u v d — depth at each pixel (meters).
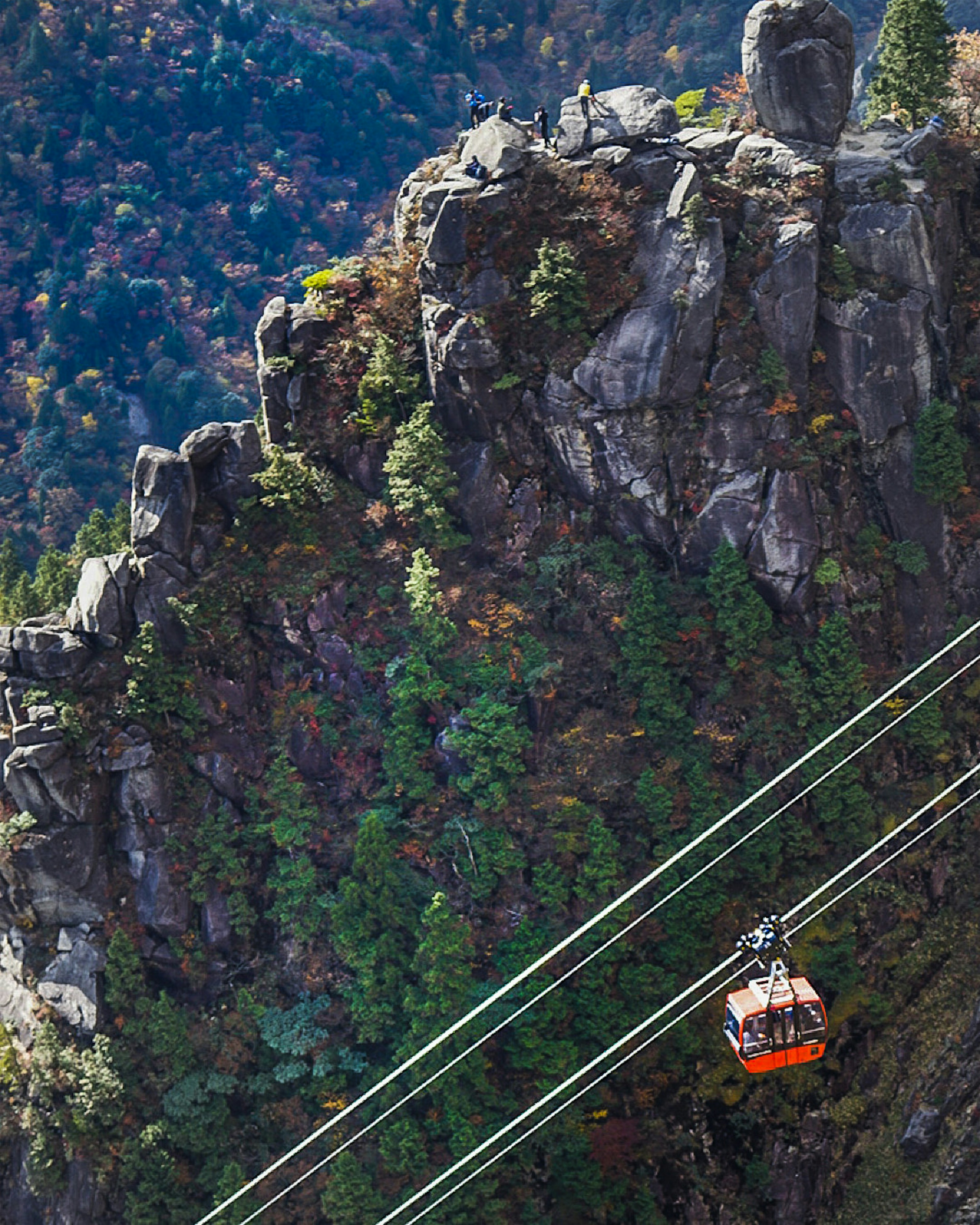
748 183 107.69
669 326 104.69
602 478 107.38
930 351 106.31
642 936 102.56
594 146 108.12
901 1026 102.62
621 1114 101.25
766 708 105.69
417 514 108.69
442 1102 100.31
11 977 107.25
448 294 107.56
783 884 104.94
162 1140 101.75
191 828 106.06
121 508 142.38
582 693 106.44
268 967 105.44
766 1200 100.94
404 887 104.12
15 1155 105.38
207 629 107.56
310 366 111.25
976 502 107.25
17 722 104.75
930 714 105.69
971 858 104.62
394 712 106.69
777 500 105.12
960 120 115.75
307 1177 99.25
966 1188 96.69
